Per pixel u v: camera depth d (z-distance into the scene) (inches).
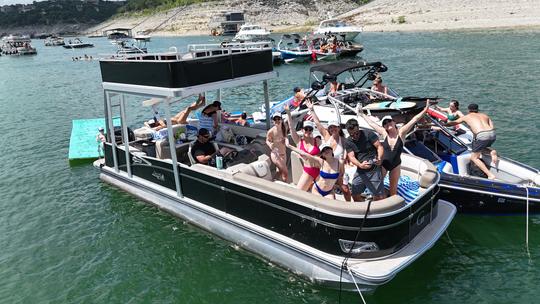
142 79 337.4
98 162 454.3
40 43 4926.2
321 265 267.0
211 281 293.1
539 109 647.8
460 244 320.5
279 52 1478.8
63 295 290.8
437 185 286.0
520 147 494.0
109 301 282.5
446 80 919.0
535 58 1129.4
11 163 548.4
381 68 526.3
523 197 329.4
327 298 269.0
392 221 249.9
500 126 574.6
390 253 256.8
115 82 366.6
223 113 509.0
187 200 350.3
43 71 1726.1
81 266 320.8
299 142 326.6
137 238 349.1
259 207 294.7
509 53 1255.5
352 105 444.1
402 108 377.7
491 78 901.2
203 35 3937.0
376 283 245.6
